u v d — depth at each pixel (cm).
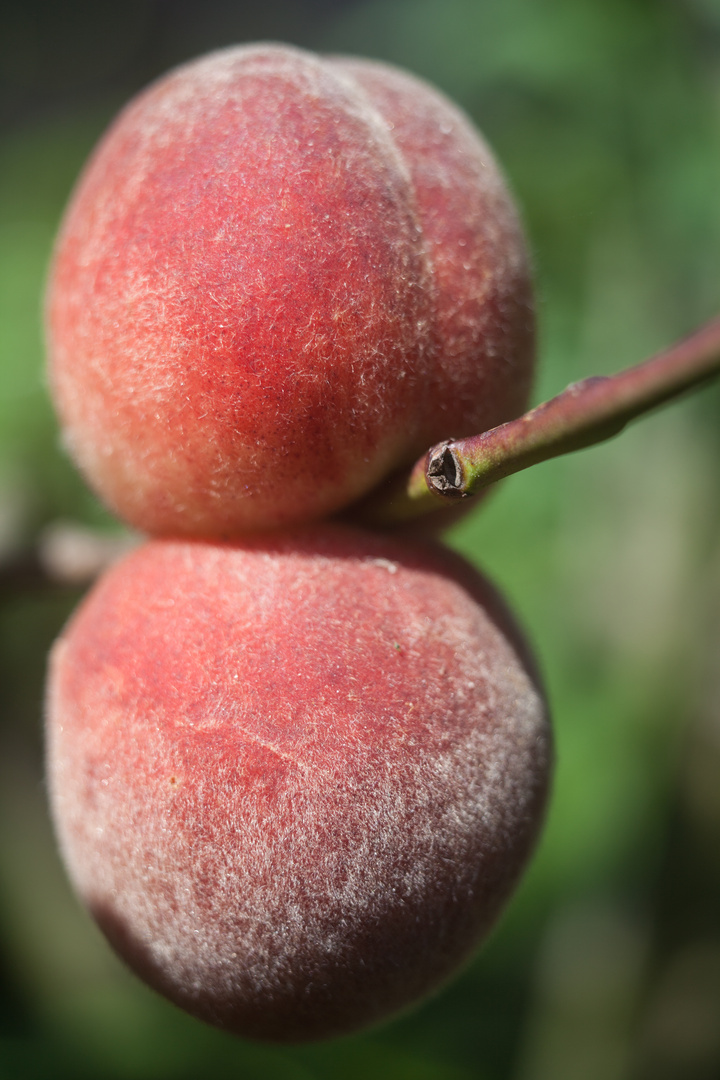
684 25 47
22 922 51
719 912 45
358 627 28
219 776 28
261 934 28
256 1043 30
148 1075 42
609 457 52
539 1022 46
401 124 29
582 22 47
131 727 28
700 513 48
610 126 48
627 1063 45
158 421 29
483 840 29
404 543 30
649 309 49
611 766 48
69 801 29
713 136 46
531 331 30
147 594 29
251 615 28
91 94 104
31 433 55
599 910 46
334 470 29
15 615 60
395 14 54
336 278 28
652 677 48
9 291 59
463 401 29
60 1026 45
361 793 28
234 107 29
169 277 28
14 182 66
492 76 49
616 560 52
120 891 29
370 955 28
